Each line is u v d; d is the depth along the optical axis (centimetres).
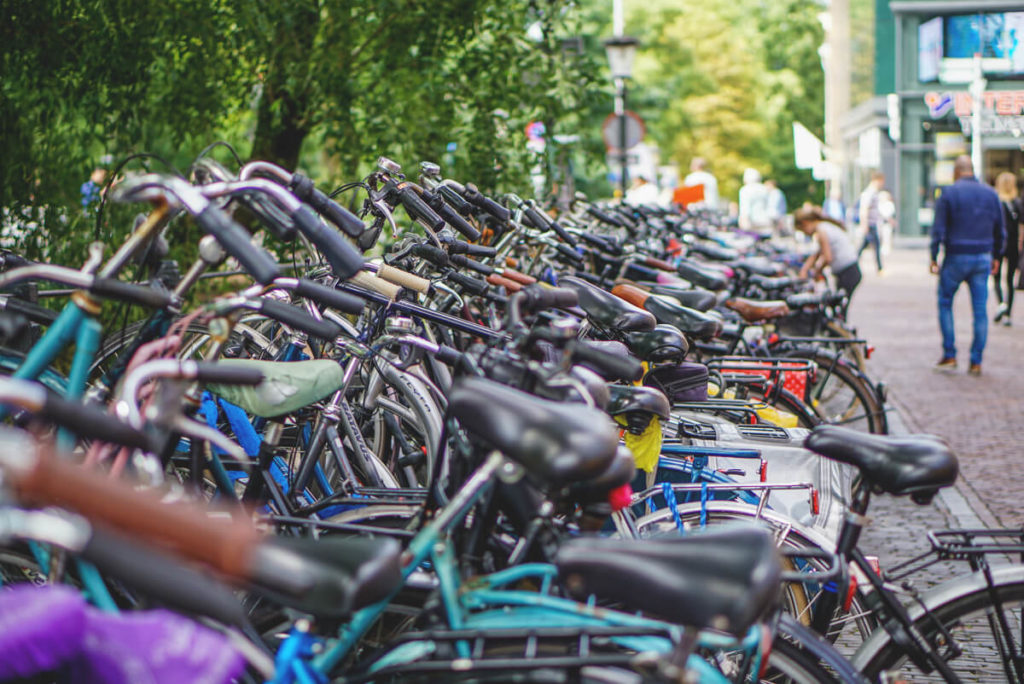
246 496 345
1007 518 663
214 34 821
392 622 328
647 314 457
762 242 1767
